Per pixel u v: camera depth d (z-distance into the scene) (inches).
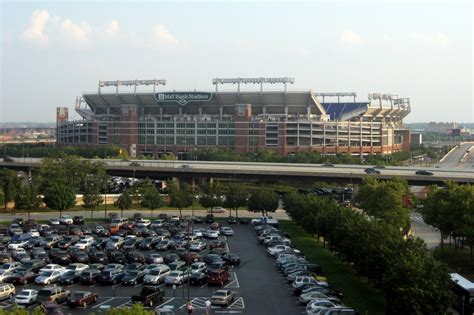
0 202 6820.9
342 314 2682.1
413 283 2632.9
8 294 3161.9
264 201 6668.3
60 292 3088.1
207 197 6776.6
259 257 4517.7
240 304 3122.5
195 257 4269.2
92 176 7504.9
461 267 4202.8
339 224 4060.0
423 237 5590.6
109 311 1956.2
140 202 7386.8
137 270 3681.1
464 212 4284.0
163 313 2696.9
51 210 7116.1
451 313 2832.2
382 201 5270.7
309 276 3459.6
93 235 5315.0
